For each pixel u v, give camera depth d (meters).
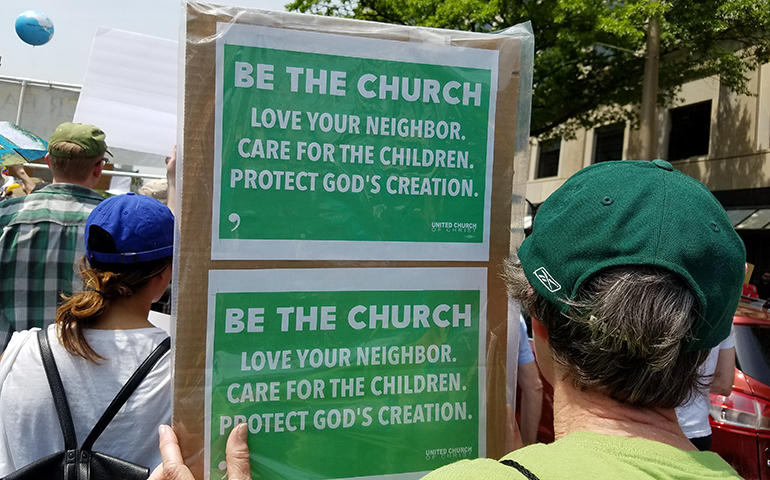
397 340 1.18
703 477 0.78
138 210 1.58
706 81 14.12
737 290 0.81
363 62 1.16
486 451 1.23
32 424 1.44
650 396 0.82
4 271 2.32
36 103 5.93
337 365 1.15
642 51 12.16
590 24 10.79
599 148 17.17
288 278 1.12
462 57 1.21
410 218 1.18
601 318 0.78
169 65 1.92
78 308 1.48
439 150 1.20
